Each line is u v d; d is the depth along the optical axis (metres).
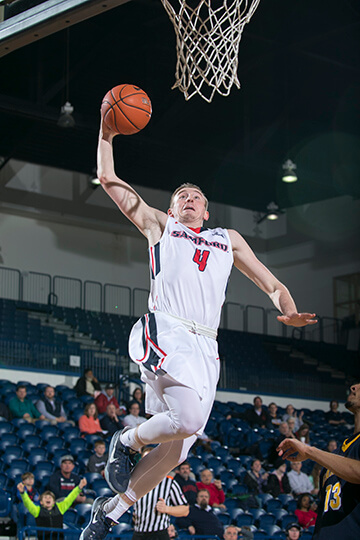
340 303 23.34
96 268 21.78
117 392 16.73
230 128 20.59
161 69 18.67
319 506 3.65
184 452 3.24
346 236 23.61
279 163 21.66
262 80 19.64
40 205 21.02
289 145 21.25
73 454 12.53
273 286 3.28
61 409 14.16
